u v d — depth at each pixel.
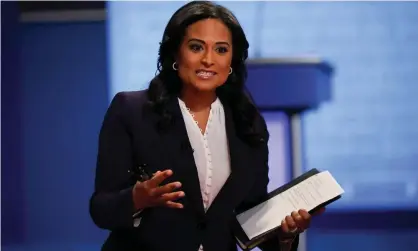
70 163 11.95
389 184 11.61
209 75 5.07
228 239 5.26
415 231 11.55
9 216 12.01
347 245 11.55
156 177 4.49
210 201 5.26
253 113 5.46
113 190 5.04
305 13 11.71
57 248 12.01
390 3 11.70
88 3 11.84
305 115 11.61
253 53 11.72
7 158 11.99
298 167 10.83
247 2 11.72
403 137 11.64
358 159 11.60
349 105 11.65
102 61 11.84
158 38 11.74
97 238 11.97
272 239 5.62
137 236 5.14
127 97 5.28
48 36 11.92
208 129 5.31
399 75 11.67
